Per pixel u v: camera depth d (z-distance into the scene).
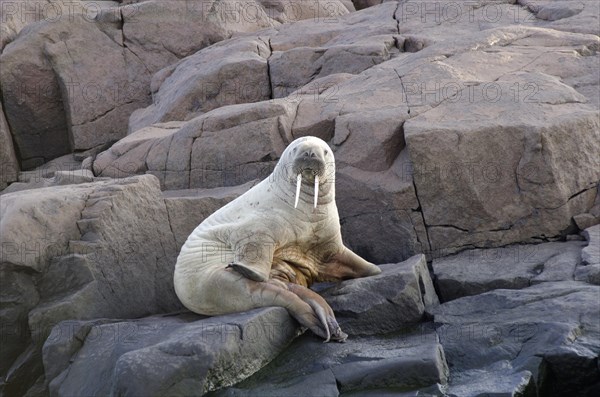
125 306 32.75
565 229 35.34
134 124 49.59
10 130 51.31
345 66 46.38
